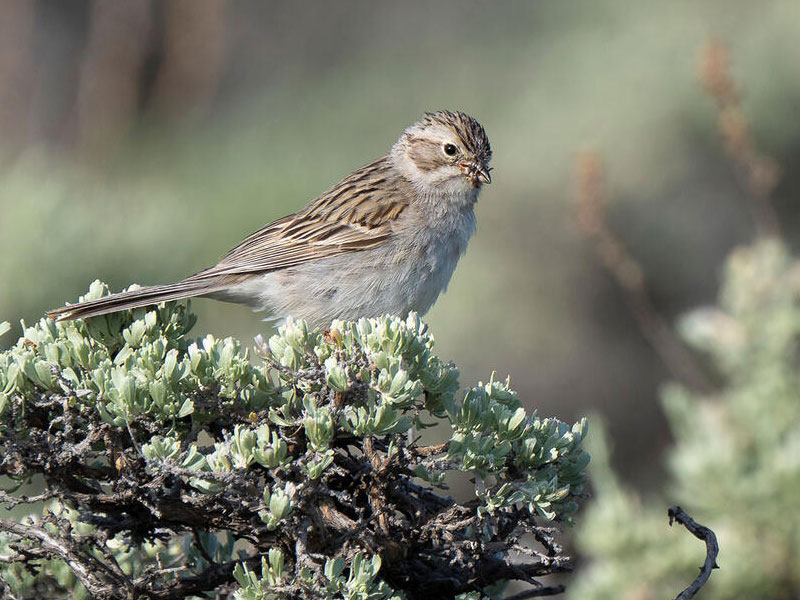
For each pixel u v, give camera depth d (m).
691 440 10.54
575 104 21.84
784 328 10.68
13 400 5.49
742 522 10.05
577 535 10.14
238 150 18.09
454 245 9.66
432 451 5.41
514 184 21.41
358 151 18.98
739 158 13.14
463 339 20.09
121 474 5.39
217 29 19.80
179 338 6.27
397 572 5.56
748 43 21.92
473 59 22.45
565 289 20.75
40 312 11.57
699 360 17.02
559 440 5.54
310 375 5.39
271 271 9.14
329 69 22.11
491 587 6.13
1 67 19.39
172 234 13.11
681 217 21.75
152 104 19.50
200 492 5.41
